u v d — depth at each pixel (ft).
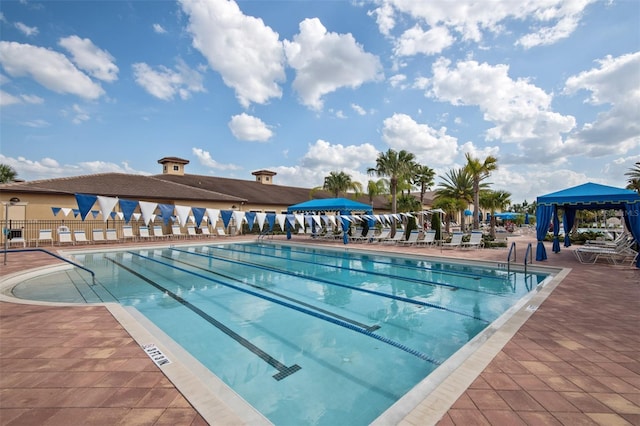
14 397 8.18
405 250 45.27
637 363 10.24
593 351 11.13
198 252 50.39
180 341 14.70
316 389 10.43
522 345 11.63
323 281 28.60
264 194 97.04
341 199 61.57
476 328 16.39
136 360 10.42
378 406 9.48
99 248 48.42
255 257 44.80
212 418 7.32
